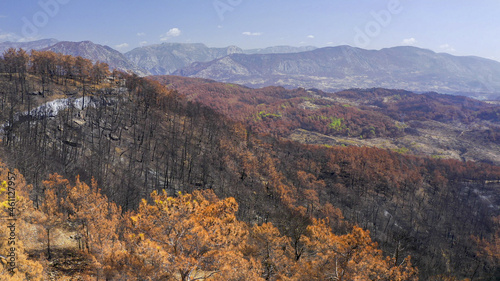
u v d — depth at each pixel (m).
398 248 39.34
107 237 30.06
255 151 182.38
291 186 144.50
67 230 38.91
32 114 116.81
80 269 28.70
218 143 162.25
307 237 29.55
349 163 198.12
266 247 32.12
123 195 72.12
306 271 25.81
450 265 113.12
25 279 18.31
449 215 171.88
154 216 21.27
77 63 165.38
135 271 19.05
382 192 180.25
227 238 22.45
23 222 27.45
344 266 24.34
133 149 127.00
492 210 191.62
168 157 131.00
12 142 88.38
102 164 98.75
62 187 41.78
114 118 146.00
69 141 112.44
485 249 127.69
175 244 21.09
